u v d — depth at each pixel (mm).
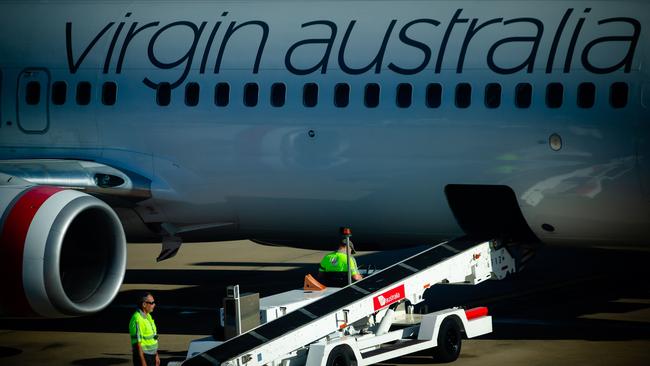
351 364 28516
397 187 34250
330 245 38094
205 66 36781
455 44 33562
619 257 50312
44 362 31781
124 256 31469
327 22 35750
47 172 36219
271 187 36031
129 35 38344
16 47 39750
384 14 35125
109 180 36812
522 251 35906
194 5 38219
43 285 29656
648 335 33188
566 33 32375
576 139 31812
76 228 31688
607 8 32344
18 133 39375
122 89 37844
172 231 38406
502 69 32750
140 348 27062
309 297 31375
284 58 35781
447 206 33938
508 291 41656
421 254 32875
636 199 31484
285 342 27156
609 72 31531
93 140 38250
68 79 38750
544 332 34000
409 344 29703
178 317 38562
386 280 30828
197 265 52062
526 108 32344
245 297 28531
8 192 30734
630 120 31203
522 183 32656
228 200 36906
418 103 33656
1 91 39625
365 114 34312
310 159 35188
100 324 37844
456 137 33188
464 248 33125
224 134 36312
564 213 32656
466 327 31328
